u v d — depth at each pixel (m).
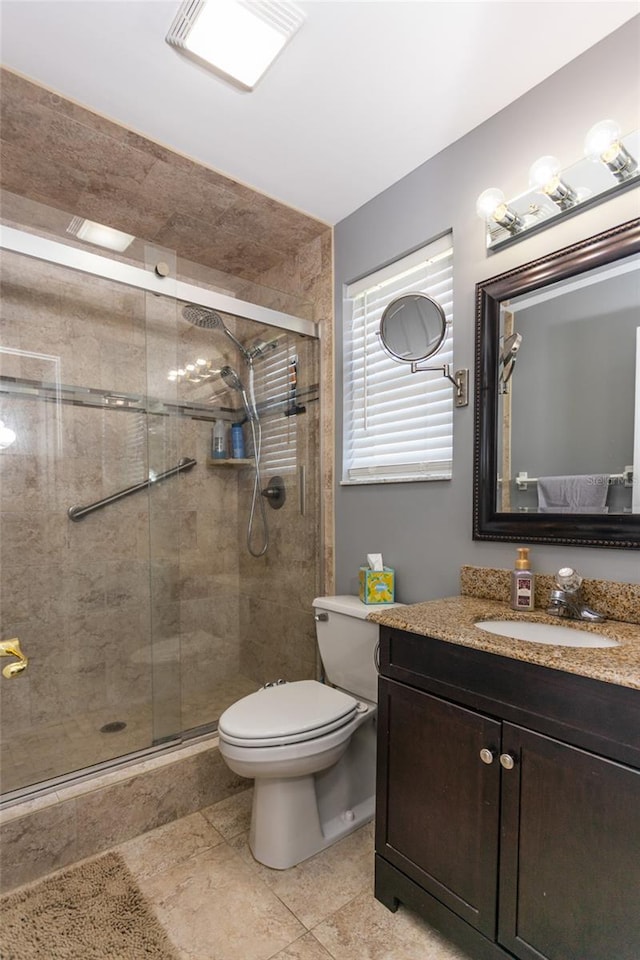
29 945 1.21
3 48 1.32
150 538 2.14
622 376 1.30
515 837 1.03
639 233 1.24
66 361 2.09
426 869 1.21
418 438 1.88
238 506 2.68
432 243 1.81
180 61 1.35
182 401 2.41
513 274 1.51
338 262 2.20
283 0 1.18
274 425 2.47
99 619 2.12
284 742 1.40
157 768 1.69
